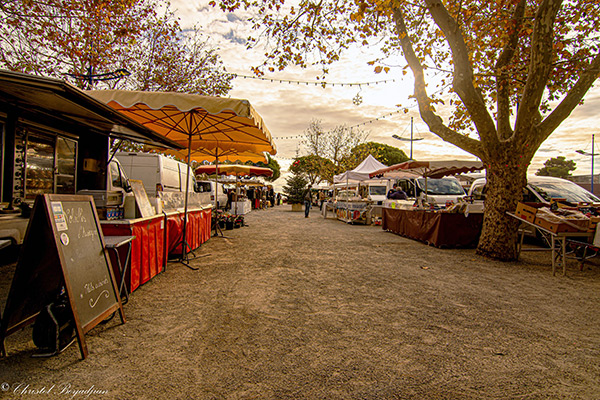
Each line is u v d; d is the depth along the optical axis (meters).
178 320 3.39
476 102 6.73
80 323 2.58
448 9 8.41
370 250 7.92
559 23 8.41
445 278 5.28
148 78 12.98
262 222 15.41
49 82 2.86
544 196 8.67
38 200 2.50
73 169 6.49
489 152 6.80
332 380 2.32
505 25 7.75
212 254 7.09
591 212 6.73
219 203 18.02
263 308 3.79
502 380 2.36
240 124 6.95
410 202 11.67
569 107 6.43
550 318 3.59
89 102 3.44
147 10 10.59
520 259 6.90
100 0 8.20
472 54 8.93
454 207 8.31
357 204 15.09
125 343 2.85
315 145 34.62
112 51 10.61
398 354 2.73
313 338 3.02
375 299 4.18
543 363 2.61
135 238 3.95
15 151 5.12
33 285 2.61
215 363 2.54
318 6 7.49
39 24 7.93
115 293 3.24
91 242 2.98
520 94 9.27
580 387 2.28
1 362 2.47
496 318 3.57
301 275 5.38
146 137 5.54
